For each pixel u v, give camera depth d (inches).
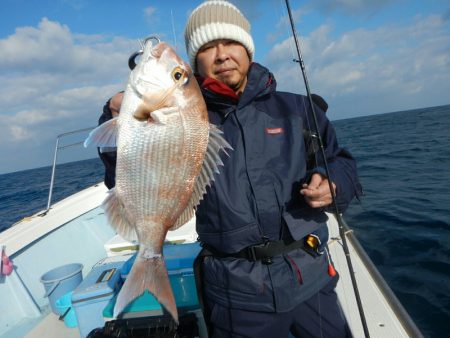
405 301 140.8
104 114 71.4
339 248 113.8
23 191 893.8
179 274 96.8
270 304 65.1
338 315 72.5
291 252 67.0
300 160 68.6
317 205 60.9
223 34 67.9
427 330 123.3
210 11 68.8
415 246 188.1
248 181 65.7
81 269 123.6
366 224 235.1
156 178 61.2
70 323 110.4
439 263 165.3
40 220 143.0
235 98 69.6
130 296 58.6
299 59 69.4
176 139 61.2
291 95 75.2
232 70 69.9
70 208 156.7
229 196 64.6
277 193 65.5
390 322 74.4
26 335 109.0
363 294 86.0
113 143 61.2
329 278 71.9
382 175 413.1
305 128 72.9
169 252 108.0
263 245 65.6
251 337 66.4
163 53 62.2
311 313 69.6
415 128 1171.3
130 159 60.5
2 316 113.3
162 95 60.9
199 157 62.4
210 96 69.7
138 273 60.6
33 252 132.9
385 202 283.7
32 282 126.0
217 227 66.1
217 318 69.1
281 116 71.7
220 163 61.7
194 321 87.7
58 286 115.2
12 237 126.5
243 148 66.8
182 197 62.6
